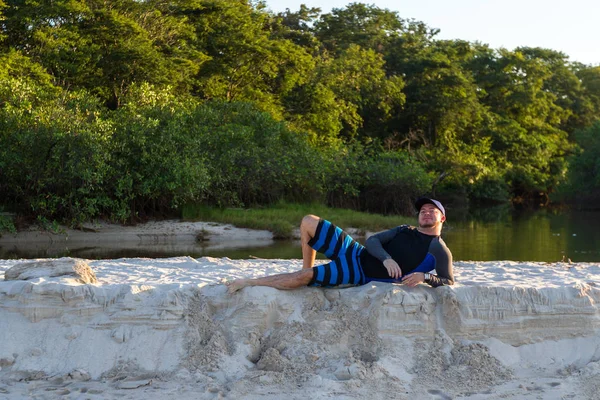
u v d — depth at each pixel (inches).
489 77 2169.0
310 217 240.5
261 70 1507.1
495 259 639.8
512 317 234.4
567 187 1763.0
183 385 206.2
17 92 859.4
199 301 231.8
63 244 792.9
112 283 257.6
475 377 216.1
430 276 229.9
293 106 1638.8
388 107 1851.6
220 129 1063.0
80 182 858.1
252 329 227.3
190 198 1008.2
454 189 1768.0
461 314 230.7
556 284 257.0
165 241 848.9
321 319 228.7
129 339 223.5
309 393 201.0
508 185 1910.7
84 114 898.1
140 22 1289.4
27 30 1120.2
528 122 2188.7
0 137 829.2
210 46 1444.4
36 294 227.0
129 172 898.7
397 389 206.2
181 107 1045.8
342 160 1315.2
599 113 2468.0
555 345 235.5
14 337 223.1
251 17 1601.9
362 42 2150.6
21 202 866.1
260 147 1142.3
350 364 214.7
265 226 921.5
